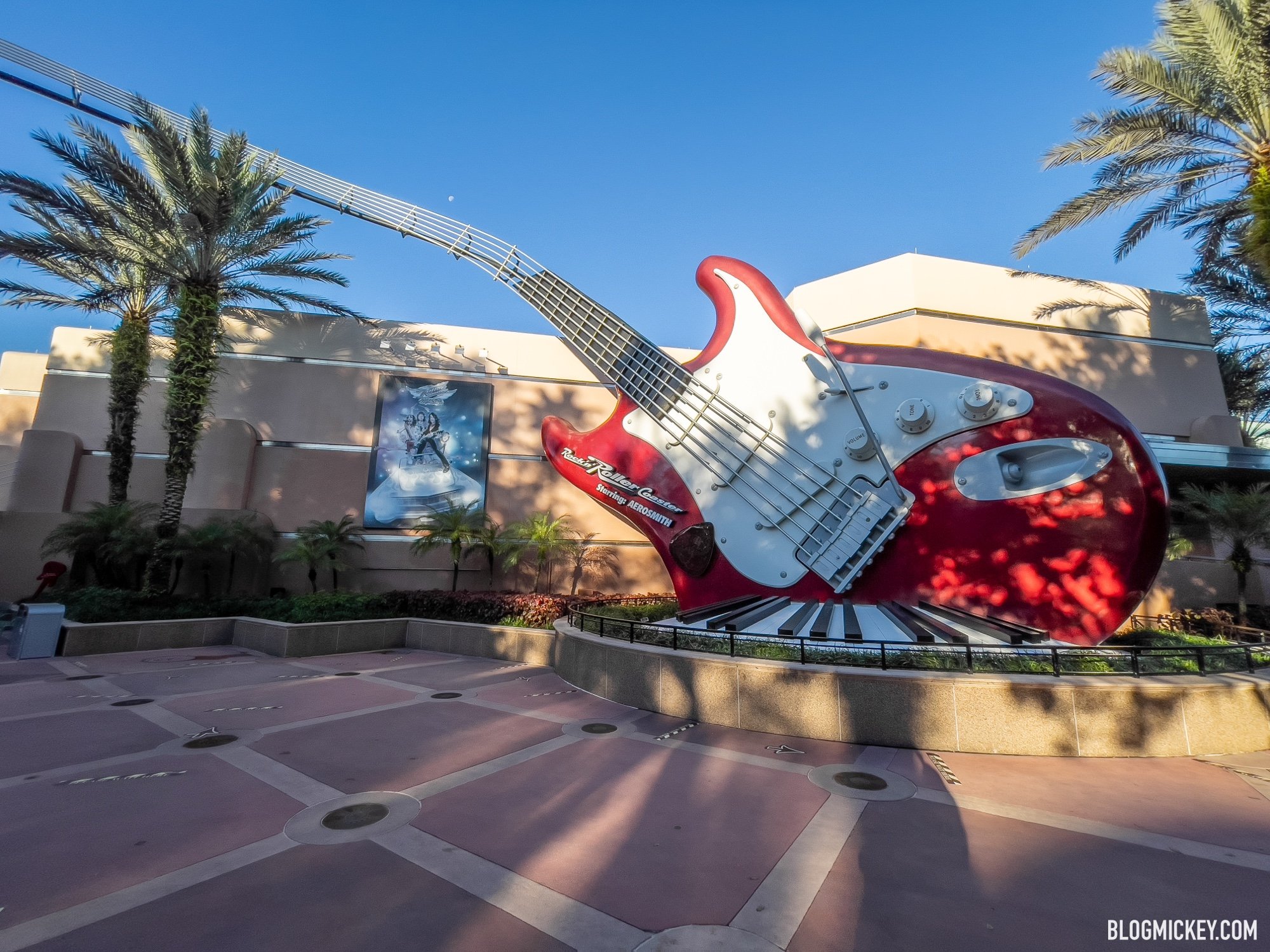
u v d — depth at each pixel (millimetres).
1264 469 19328
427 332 24875
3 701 10625
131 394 20828
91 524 18641
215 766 7230
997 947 3916
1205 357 23047
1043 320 22016
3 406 26922
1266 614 18703
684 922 4113
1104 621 11305
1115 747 7949
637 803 6195
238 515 21031
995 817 5941
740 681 9219
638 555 24141
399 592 19500
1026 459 12422
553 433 17578
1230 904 4461
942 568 12391
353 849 5105
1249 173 14430
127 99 20719
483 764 7371
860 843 5344
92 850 5074
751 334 15719
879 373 13891
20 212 18922
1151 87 14781
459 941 3863
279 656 15859
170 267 18859
